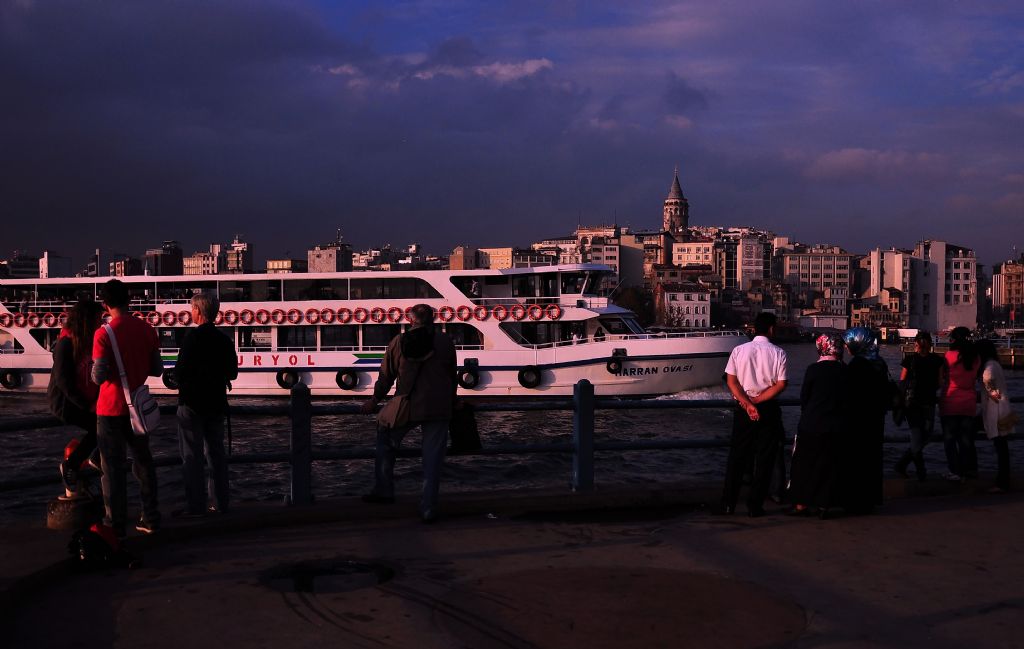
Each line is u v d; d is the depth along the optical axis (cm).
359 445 3048
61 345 734
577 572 654
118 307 719
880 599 592
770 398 827
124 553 667
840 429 825
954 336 995
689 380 4081
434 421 823
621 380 4041
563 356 4081
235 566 673
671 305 19000
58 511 752
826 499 825
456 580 634
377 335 4256
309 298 4303
